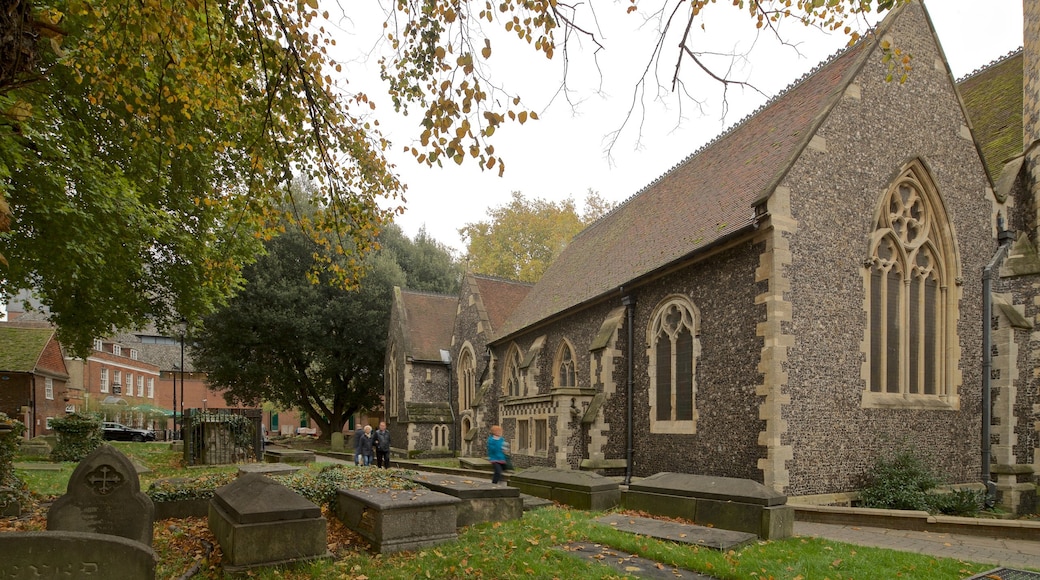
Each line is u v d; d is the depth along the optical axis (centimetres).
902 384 1363
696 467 1409
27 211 1054
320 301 3397
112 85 778
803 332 1239
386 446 1891
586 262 2345
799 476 1196
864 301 1320
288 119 775
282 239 3350
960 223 1462
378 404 3947
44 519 912
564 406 1722
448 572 636
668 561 691
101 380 4869
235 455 1922
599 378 1711
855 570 672
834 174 1317
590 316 1922
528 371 2214
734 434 1298
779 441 1185
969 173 1494
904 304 1389
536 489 1210
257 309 3198
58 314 1522
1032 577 668
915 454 1288
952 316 1423
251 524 639
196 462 1864
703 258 1420
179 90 810
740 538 783
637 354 1669
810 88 1588
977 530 950
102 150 1236
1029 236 1526
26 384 3284
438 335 3275
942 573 675
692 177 1969
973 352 1439
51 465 1625
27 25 423
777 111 1694
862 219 1341
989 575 673
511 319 2714
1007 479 1358
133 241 1227
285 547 653
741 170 1603
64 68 988
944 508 1205
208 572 637
